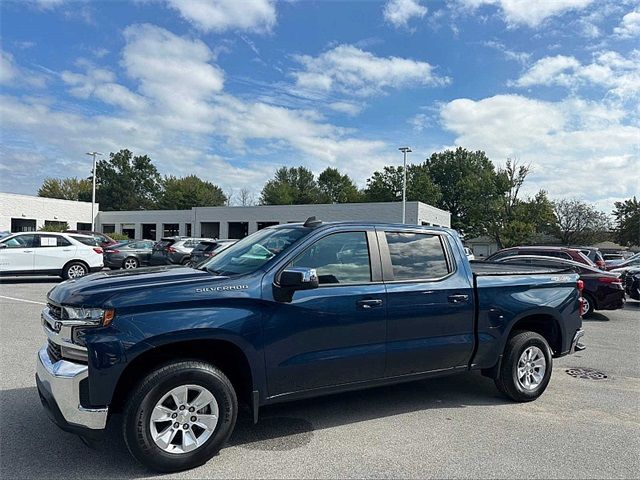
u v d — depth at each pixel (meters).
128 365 3.29
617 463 3.67
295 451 3.77
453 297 4.61
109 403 3.23
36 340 7.16
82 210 53.62
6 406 4.54
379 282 4.28
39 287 14.25
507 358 4.98
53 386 3.25
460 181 72.31
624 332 9.68
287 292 3.76
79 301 3.32
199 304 3.50
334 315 3.97
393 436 4.10
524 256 12.82
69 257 15.25
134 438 3.26
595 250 18.23
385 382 4.32
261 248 4.26
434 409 4.82
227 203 95.19
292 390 3.86
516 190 52.50
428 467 3.53
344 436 4.08
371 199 70.94
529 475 3.44
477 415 4.67
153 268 4.52
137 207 97.00
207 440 3.48
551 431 4.29
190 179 94.50
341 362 4.02
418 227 4.75
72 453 3.65
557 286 5.40
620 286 11.45
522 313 5.04
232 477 3.33
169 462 3.34
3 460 3.51
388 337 4.25
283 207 44.22
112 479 3.28
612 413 4.81
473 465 3.58
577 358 7.30
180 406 3.43
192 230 49.69
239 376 3.90
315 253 4.08
